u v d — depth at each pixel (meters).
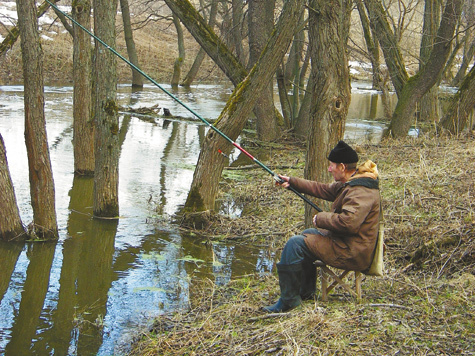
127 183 10.48
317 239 4.47
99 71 8.15
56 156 12.23
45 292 6.05
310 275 4.77
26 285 6.22
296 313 4.41
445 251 5.63
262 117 14.66
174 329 4.78
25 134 7.34
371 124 19.47
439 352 3.64
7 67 26.36
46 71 27.97
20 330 5.21
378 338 3.87
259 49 13.30
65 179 10.53
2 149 7.25
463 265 5.34
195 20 11.42
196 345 4.32
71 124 16.34
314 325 4.10
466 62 29.03
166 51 35.84
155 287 6.12
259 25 13.23
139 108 19.86
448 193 7.73
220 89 30.00
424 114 19.14
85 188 10.06
